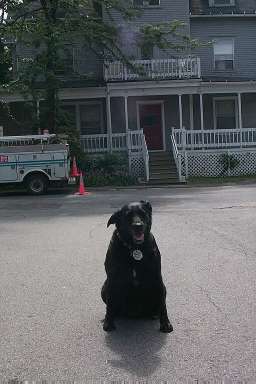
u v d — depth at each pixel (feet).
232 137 95.81
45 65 83.71
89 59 101.35
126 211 17.03
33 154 73.15
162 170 89.35
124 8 89.76
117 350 16.10
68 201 61.05
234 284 23.06
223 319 18.52
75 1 84.33
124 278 17.25
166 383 13.73
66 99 97.71
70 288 23.31
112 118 102.12
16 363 15.31
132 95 95.40
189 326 17.94
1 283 24.58
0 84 93.35
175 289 22.54
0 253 31.76
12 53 96.32
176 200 57.82
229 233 35.65
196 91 95.86
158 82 94.17
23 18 87.92
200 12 104.42
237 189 69.92
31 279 25.14
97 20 89.04
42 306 20.81
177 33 97.55
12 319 19.31
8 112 91.20
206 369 14.48
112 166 87.40
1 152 72.84
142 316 18.93
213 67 105.50
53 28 81.20
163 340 16.78
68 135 86.12
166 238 34.60
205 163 94.02
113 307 17.81
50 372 14.64
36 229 40.57
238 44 105.81
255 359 15.02
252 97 104.53
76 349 16.29
